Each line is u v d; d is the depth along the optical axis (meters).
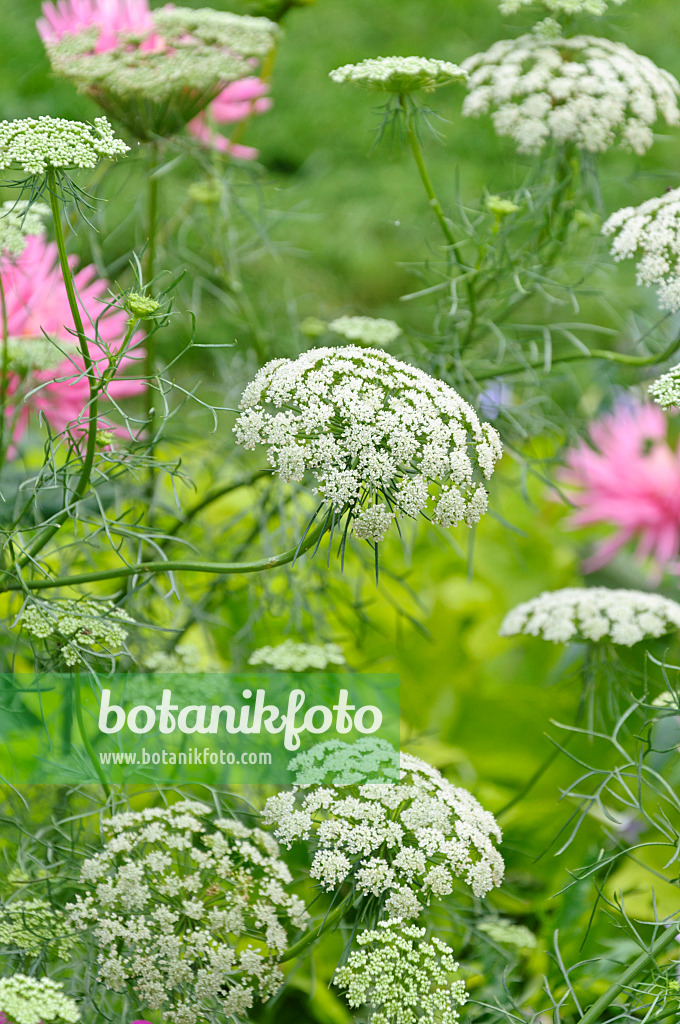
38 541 1.62
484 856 1.57
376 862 1.56
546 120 1.79
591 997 1.67
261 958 1.57
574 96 1.79
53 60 1.76
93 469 1.67
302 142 4.23
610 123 1.79
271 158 4.22
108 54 1.76
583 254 1.91
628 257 1.69
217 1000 1.56
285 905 1.59
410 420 1.54
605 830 1.76
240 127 1.92
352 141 4.20
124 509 1.84
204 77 1.74
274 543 1.89
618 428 1.95
